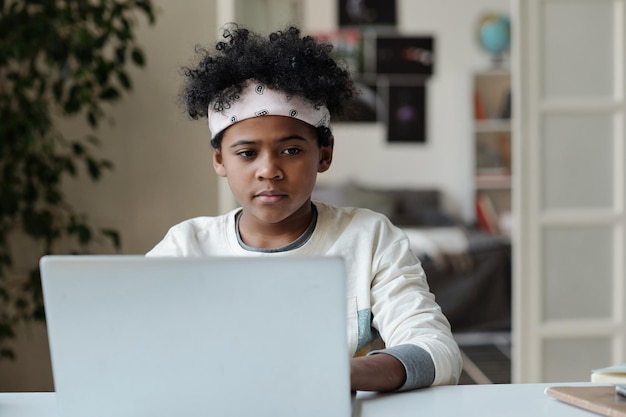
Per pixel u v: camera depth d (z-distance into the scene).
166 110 3.22
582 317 3.34
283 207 1.31
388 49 7.52
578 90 3.31
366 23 7.52
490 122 7.23
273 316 0.98
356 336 1.38
